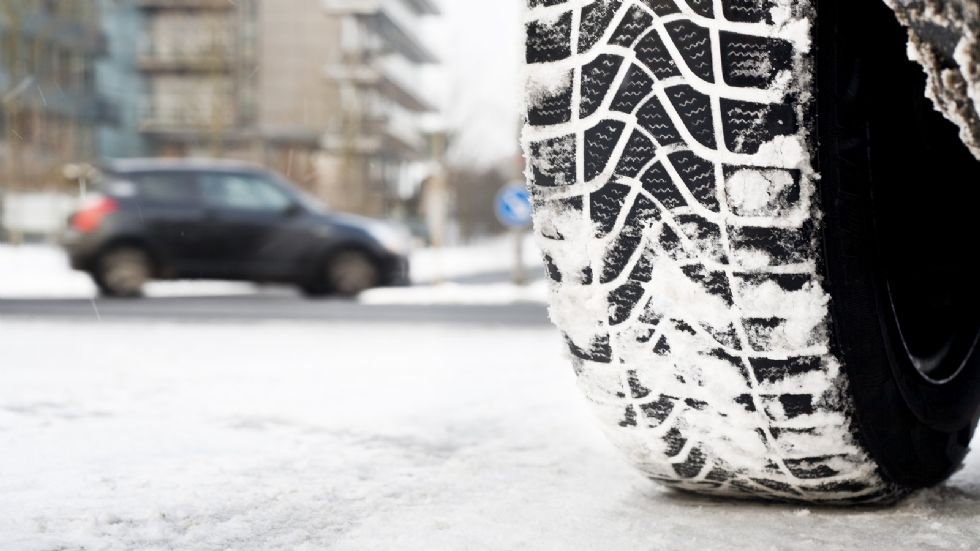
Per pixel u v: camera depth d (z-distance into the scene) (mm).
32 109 39938
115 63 52594
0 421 3266
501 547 1805
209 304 10742
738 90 1652
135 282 11875
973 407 2168
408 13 71688
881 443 1837
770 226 1667
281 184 12328
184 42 52281
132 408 3611
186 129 53719
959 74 1394
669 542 1804
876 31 1811
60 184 38375
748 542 1793
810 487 1891
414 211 64312
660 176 1711
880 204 1868
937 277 2129
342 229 12289
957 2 1358
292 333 7242
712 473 1936
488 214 66938
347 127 50719
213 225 11992
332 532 1943
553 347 5984
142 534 1955
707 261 1701
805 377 1723
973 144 1426
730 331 1717
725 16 1652
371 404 3699
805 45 1645
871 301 1781
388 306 10484
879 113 1853
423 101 75500
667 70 1690
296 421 3314
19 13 33719
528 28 1851
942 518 1926
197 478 2432
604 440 2854
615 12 1731
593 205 1777
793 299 1688
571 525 1935
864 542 1777
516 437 2955
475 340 6598
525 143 1869
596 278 1801
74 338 6707
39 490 2301
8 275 17953
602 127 1751
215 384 4324
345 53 57250
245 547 1857
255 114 57125
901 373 1887
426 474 2457
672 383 1800
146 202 11914
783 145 1654
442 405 3639
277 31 58375
